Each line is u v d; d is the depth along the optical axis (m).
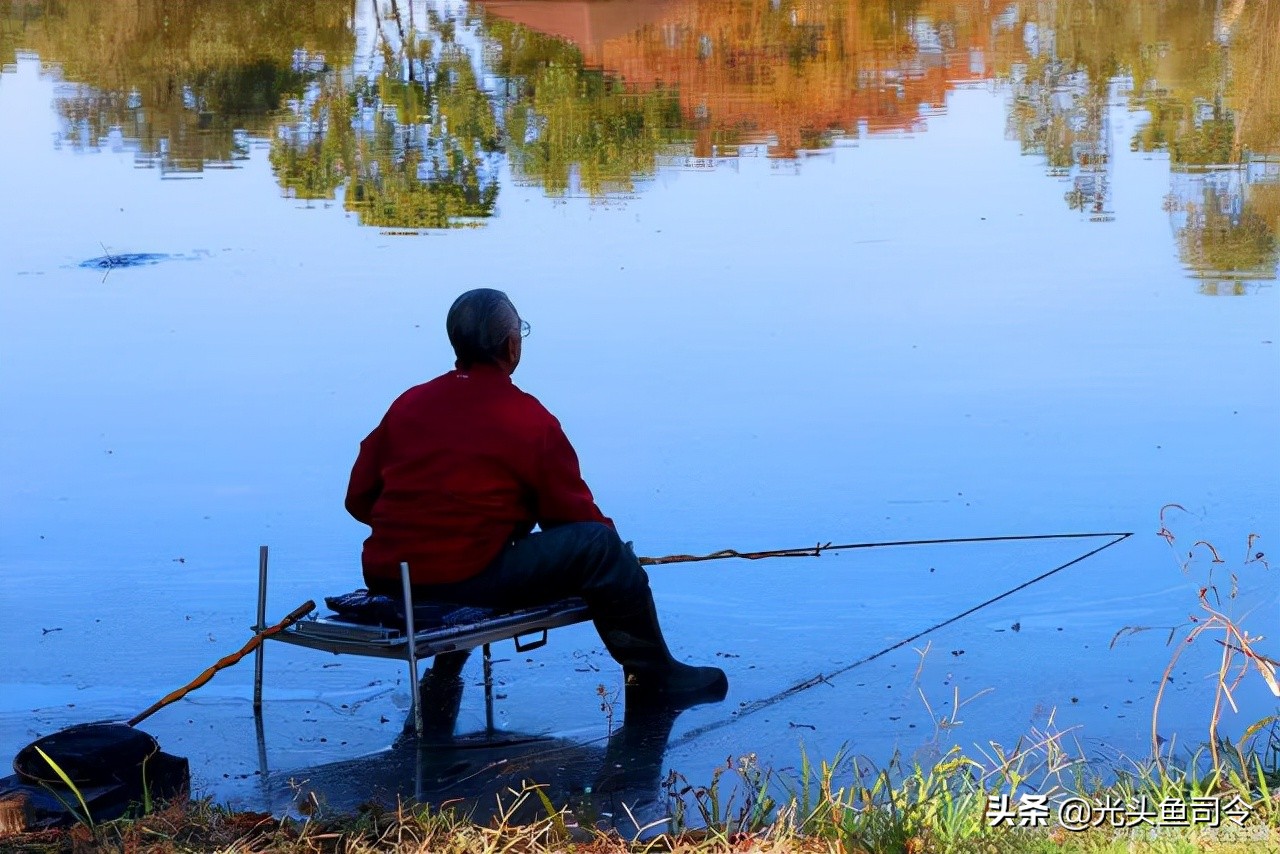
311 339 14.20
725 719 7.12
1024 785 6.20
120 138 26.92
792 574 9.02
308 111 30.06
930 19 44.84
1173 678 7.43
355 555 9.35
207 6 44.59
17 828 5.67
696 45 40.47
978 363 13.35
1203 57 36.03
